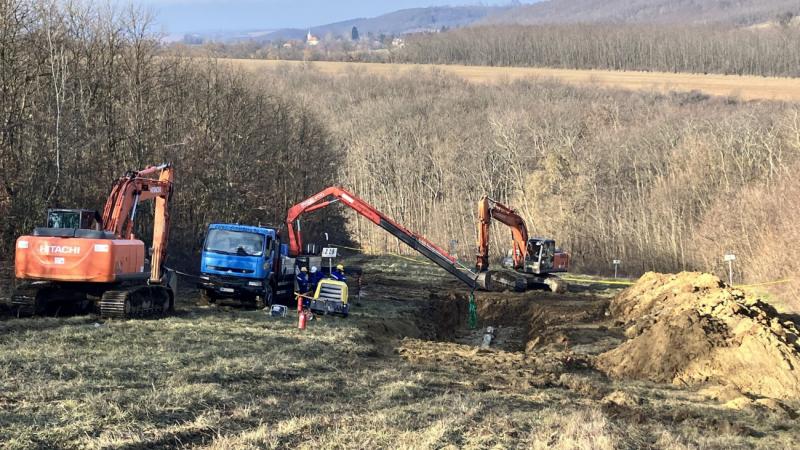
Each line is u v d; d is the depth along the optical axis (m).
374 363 18.88
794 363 18.00
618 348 21.06
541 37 149.75
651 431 13.86
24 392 12.29
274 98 64.62
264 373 15.73
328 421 12.71
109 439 10.62
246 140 48.28
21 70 33.38
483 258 37.91
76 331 18.09
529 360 20.48
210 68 51.03
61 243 19.66
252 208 47.94
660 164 73.12
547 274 40.47
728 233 55.38
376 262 55.97
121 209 21.66
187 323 20.66
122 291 20.27
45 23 34.00
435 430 12.35
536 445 11.96
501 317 34.22
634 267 64.81
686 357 19.11
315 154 63.03
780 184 54.25
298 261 27.66
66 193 33.56
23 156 33.06
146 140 39.22
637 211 69.00
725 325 20.19
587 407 15.39
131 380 13.80
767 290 40.59
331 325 23.47
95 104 37.12
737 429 14.28
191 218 42.66
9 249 31.72
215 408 12.70
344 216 73.56
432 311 33.28
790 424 14.88
